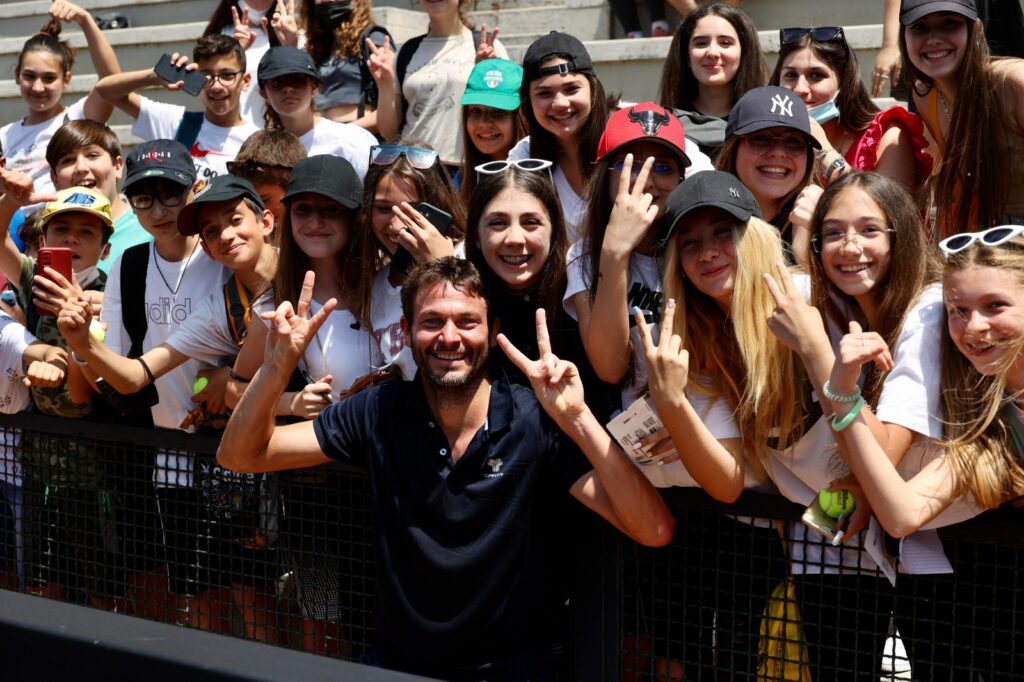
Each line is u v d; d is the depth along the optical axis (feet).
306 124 16.33
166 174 12.65
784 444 8.92
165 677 5.04
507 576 9.32
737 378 9.09
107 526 12.58
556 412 9.05
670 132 10.40
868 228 8.64
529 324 10.59
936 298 8.56
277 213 13.37
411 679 4.78
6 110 27.17
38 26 30.12
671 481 9.51
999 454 8.04
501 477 9.33
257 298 11.58
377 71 17.34
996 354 7.85
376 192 11.30
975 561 8.50
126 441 12.17
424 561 9.39
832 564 8.93
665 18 20.54
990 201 10.98
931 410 8.29
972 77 10.98
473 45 17.33
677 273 9.22
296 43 18.81
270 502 11.34
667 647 9.65
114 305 13.20
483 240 10.43
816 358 8.21
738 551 9.43
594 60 20.16
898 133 12.73
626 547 9.70
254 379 9.93
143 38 26.00
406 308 9.67
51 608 5.59
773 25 19.62
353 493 10.74
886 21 16.65
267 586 11.47
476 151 14.30
